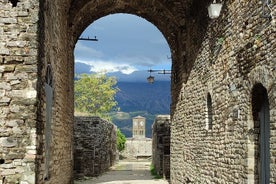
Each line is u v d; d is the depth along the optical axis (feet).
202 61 39.45
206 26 37.93
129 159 177.37
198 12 41.16
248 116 26.96
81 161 71.46
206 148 37.37
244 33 27.78
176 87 53.26
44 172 27.81
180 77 50.55
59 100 37.14
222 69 32.63
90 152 75.31
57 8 34.99
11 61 25.30
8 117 24.91
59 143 37.42
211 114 37.22
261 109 26.66
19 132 24.85
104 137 90.17
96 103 149.38
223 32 32.50
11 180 24.45
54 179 33.94
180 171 49.37
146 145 191.31
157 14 53.11
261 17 24.82
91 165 75.25
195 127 42.01
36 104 25.18
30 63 25.35
